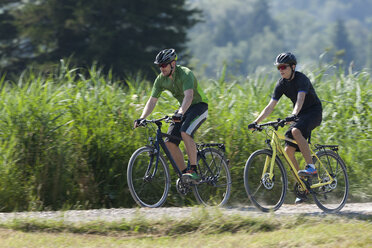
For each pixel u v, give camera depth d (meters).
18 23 73.00
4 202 23.36
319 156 22.39
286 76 20.89
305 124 20.98
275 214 20.12
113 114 26.77
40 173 24.14
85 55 66.19
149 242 16.62
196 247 15.89
